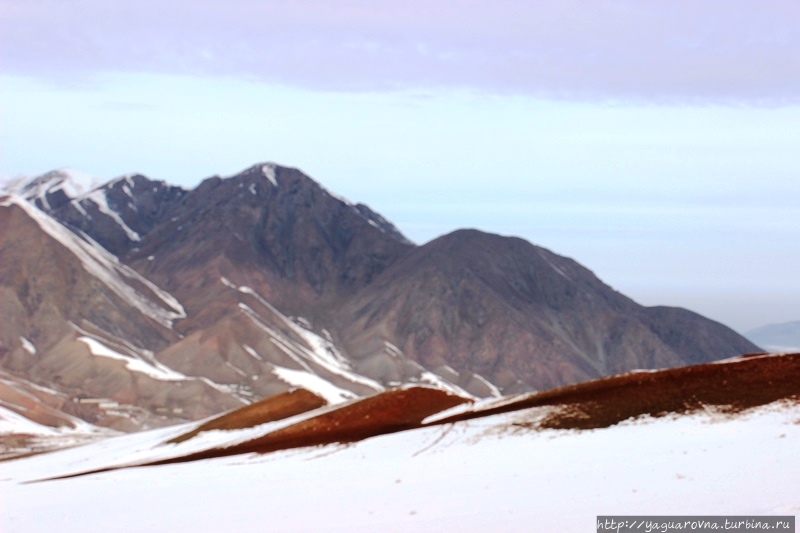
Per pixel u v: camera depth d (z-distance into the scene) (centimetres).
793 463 2920
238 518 2830
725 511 2227
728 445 3562
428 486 3281
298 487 3538
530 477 3309
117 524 2881
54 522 3002
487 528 2323
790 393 4509
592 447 4028
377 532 2388
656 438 4044
